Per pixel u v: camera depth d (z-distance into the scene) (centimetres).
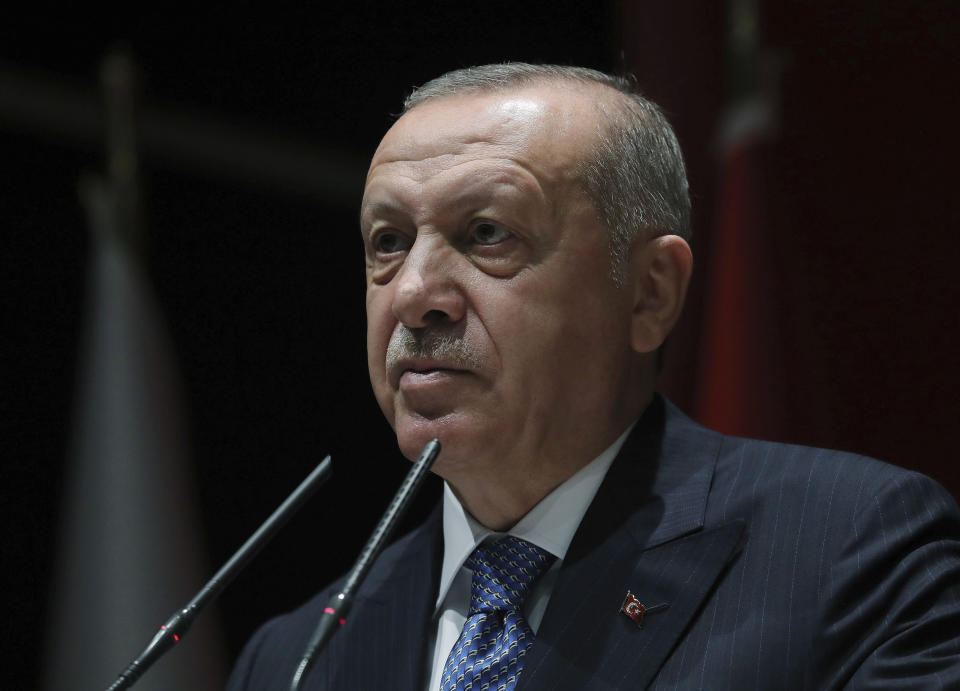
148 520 1332
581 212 618
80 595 1319
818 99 1059
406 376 604
